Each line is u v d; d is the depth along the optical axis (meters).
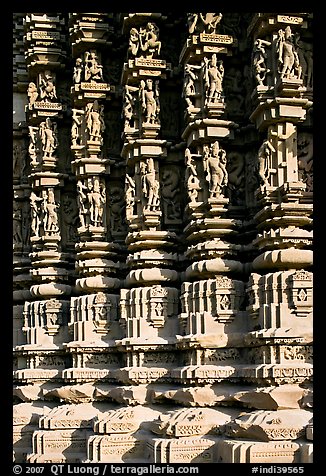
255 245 8.75
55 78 12.92
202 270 9.09
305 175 8.77
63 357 11.75
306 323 7.93
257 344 8.15
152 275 9.95
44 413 10.01
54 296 12.17
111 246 11.22
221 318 8.82
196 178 9.56
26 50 13.12
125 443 8.25
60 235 12.48
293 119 8.41
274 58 8.52
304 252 8.14
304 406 7.46
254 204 9.53
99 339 10.75
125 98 10.71
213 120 9.35
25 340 12.81
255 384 8.12
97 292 11.09
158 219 10.21
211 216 9.34
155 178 10.31
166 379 9.45
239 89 10.00
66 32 13.03
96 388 10.05
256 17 8.61
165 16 10.72
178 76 10.79
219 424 7.86
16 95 13.92
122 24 11.38
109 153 11.90
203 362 8.76
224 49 9.61
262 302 8.29
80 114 11.83
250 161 9.72
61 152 12.84
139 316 9.88
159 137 10.77
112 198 11.72
